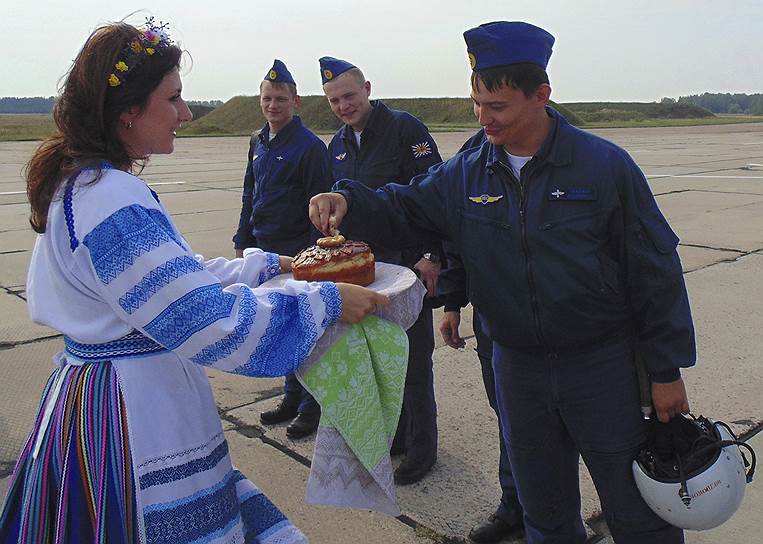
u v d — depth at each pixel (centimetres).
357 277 205
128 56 168
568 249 194
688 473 195
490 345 278
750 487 313
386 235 232
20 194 1386
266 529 200
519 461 228
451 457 348
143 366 171
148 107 173
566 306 198
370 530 294
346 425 186
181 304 160
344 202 222
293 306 176
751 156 2109
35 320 176
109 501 168
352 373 187
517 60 185
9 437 374
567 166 193
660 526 215
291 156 389
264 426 391
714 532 284
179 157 2500
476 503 310
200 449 177
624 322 207
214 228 995
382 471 191
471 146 260
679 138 3316
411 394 323
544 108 197
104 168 167
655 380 200
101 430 169
